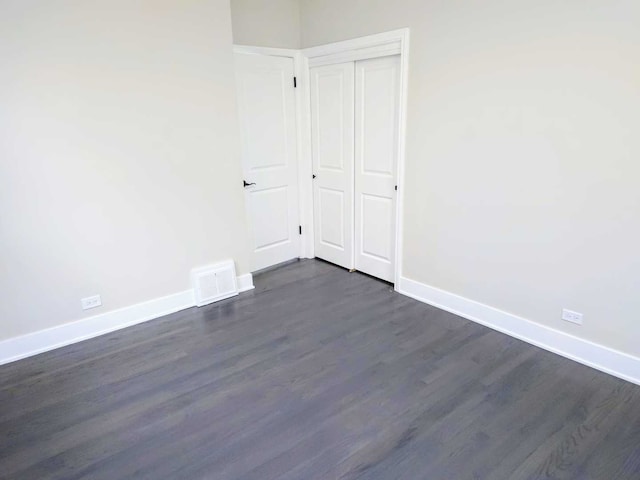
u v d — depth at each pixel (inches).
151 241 127.6
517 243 110.4
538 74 98.4
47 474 74.2
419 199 132.4
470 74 111.6
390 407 88.9
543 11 95.2
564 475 71.6
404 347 111.7
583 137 93.8
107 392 96.3
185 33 122.1
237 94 148.2
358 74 145.5
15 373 104.3
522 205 107.5
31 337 112.2
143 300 129.3
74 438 82.4
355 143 152.8
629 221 90.4
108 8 108.7
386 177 145.1
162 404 91.7
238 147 139.8
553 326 107.3
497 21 103.5
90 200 114.9
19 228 106.1
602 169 92.3
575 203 97.7
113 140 115.6
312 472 73.0
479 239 119.0
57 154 108.0
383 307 135.3
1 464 76.5
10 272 106.8
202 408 90.1
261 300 142.9
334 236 171.2
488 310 120.9
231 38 131.3
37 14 100.0
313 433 82.2
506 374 99.2
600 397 90.8
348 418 86.0
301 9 157.8
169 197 128.4
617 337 96.7
